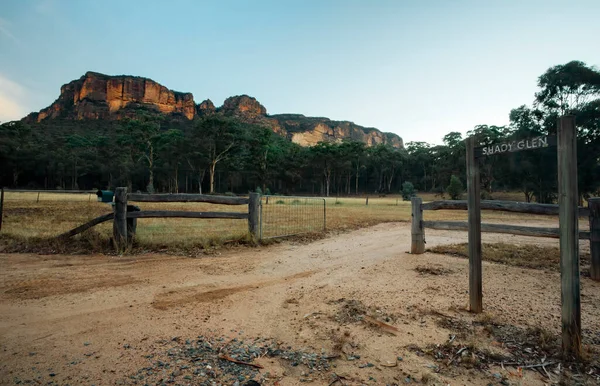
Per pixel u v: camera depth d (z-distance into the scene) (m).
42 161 80.00
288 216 15.97
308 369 2.40
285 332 3.04
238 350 2.68
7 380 2.18
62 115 187.38
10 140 77.62
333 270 5.52
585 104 29.86
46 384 2.15
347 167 90.38
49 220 11.84
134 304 3.74
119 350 2.64
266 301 3.92
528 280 4.82
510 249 7.20
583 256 6.79
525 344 2.79
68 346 2.69
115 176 85.62
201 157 72.75
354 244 8.27
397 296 4.07
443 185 67.12
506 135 46.41
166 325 3.17
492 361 2.53
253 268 5.58
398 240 9.01
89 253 6.44
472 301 3.49
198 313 3.50
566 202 2.62
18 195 34.03
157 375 2.28
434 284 4.62
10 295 3.97
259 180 86.38
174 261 5.95
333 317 3.39
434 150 85.50
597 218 5.04
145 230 9.30
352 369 2.40
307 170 94.56
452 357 2.57
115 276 4.90
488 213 22.45
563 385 2.22
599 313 3.57
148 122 76.19
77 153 87.06
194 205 22.88
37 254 6.34
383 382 2.24
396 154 94.94
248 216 7.94
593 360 2.53
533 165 33.62
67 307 3.60
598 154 29.22
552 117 31.19
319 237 9.36
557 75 30.69
